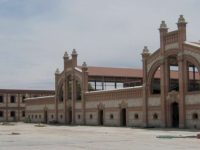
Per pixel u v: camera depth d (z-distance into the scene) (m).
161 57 57.84
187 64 53.88
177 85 62.62
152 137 37.19
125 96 65.81
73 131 51.19
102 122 72.94
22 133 46.75
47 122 94.56
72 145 28.94
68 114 84.94
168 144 29.16
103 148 26.42
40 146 28.25
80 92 84.12
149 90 60.59
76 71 80.94
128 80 83.94
